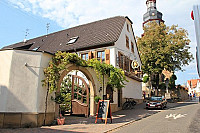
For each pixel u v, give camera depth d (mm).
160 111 15883
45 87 9305
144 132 7457
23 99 8531
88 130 7852
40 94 9000
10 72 8570
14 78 8578
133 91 21750
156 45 25703
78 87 14062
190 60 25781
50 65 9406
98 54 17828
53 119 9570
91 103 12891
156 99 18938
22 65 8859
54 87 9234
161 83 32875
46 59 9609
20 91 8555
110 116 10039
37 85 8961
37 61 9219
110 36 18109
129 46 21750
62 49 19938
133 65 19203
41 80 9164
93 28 21828
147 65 26531
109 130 7918
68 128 8242
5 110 8133
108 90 15500
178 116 12031
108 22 21547
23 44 29875
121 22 20547
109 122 10172
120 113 14617
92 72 13344
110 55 16875
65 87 14188
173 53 24578
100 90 13938
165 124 9219
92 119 11305
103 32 19578
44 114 9016
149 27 27500
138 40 27844
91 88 13086
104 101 10250
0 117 8023
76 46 19125
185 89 39375
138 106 20359
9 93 8352
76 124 9422
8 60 8766
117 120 10938
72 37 22188
